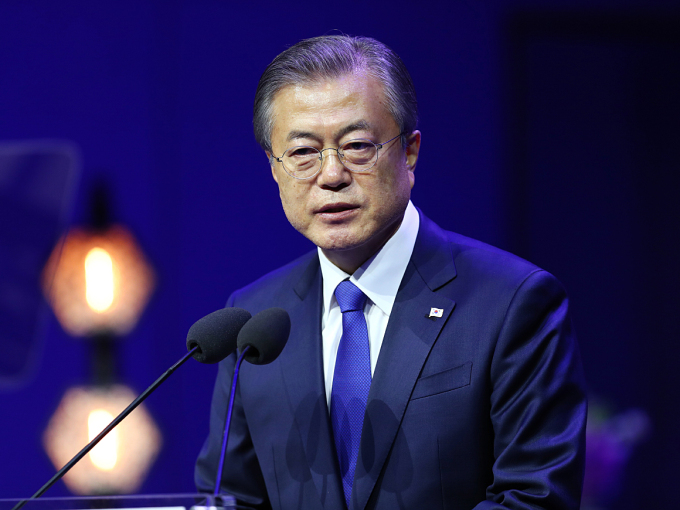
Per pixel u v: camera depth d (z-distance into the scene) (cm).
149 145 1281
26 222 1170
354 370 554
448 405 519
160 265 1263
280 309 506
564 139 1483
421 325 541
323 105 516
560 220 1491
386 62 537
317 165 522
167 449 1224
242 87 1299
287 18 1303
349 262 569
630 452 1461
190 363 1259
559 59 1460
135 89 1285
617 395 1531
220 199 1288
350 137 515
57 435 1123
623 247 1523
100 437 460
